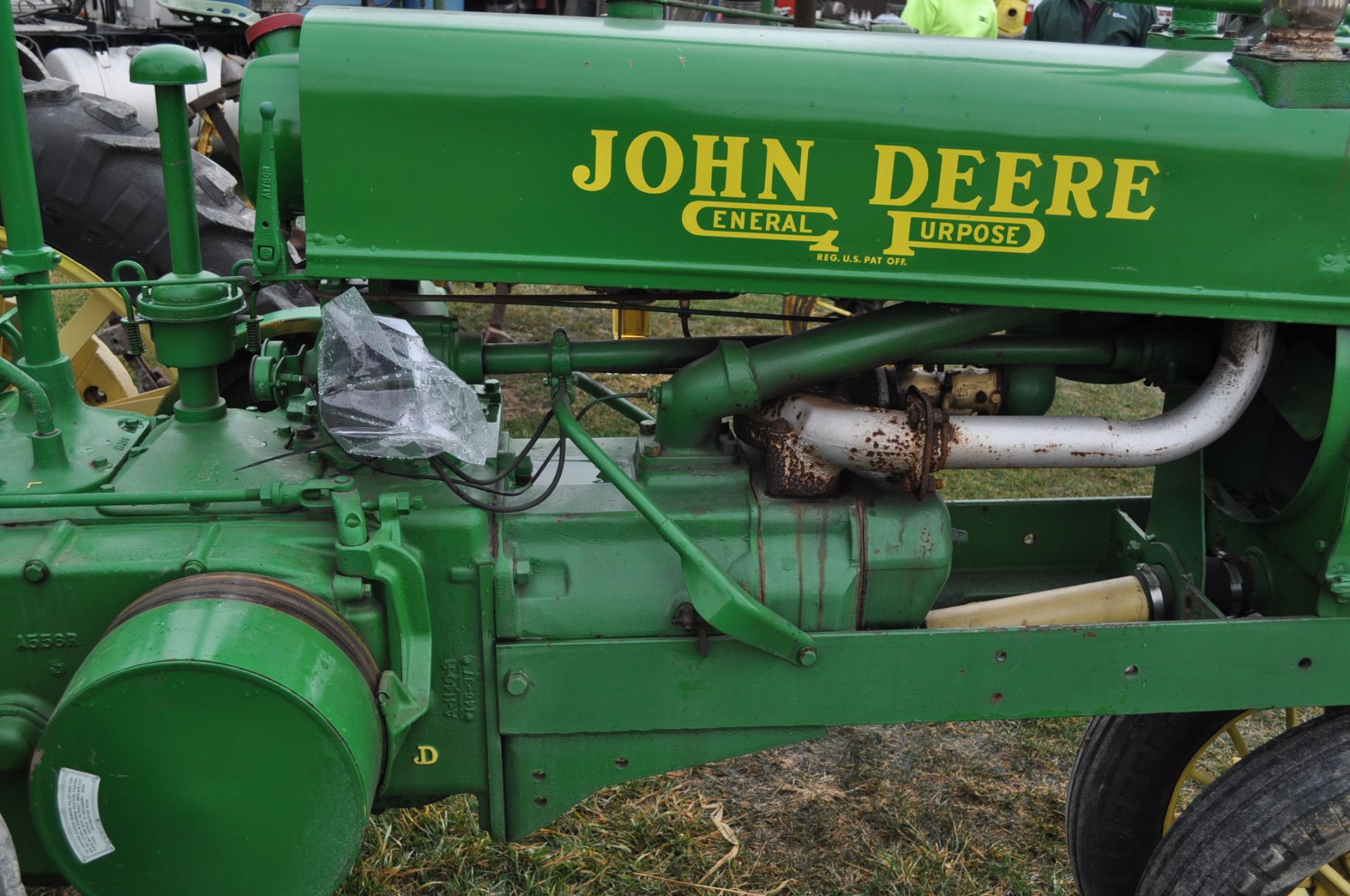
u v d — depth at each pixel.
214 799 1.60
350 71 1.62
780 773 2.96
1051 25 4.89
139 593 1.71
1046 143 1.68
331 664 1.64
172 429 2.09
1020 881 2.60
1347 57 1.69
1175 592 2.17
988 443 1.90
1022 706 1.92
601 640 1.87
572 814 2.74
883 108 1.67
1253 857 1.86
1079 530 2.55
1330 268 1.75
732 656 1.87
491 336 5.03
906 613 1.97
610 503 1.96
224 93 5.43
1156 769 2.31
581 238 1.70
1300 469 2.03
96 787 1.59
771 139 1.67
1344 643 1.90
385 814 2.68
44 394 1.86
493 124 1.65
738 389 1.88
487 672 1.88
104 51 6.97
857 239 1.72
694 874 2.59
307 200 1.67
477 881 2.52
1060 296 1.75
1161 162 1.70
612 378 4.59
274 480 1.90
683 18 5.11
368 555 1.72
